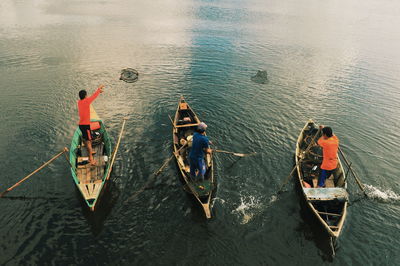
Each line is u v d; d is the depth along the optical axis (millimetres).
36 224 8539
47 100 15797
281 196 10086
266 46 29766
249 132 13883
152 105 15977
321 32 38656
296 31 38469
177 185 10344
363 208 9656
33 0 53969
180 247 8102
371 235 8664
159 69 21391
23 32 29453
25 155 11375
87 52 24266
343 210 8641
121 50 25422
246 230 8727
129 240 8227
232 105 16531
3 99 15562
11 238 8070
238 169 11336
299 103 17219
